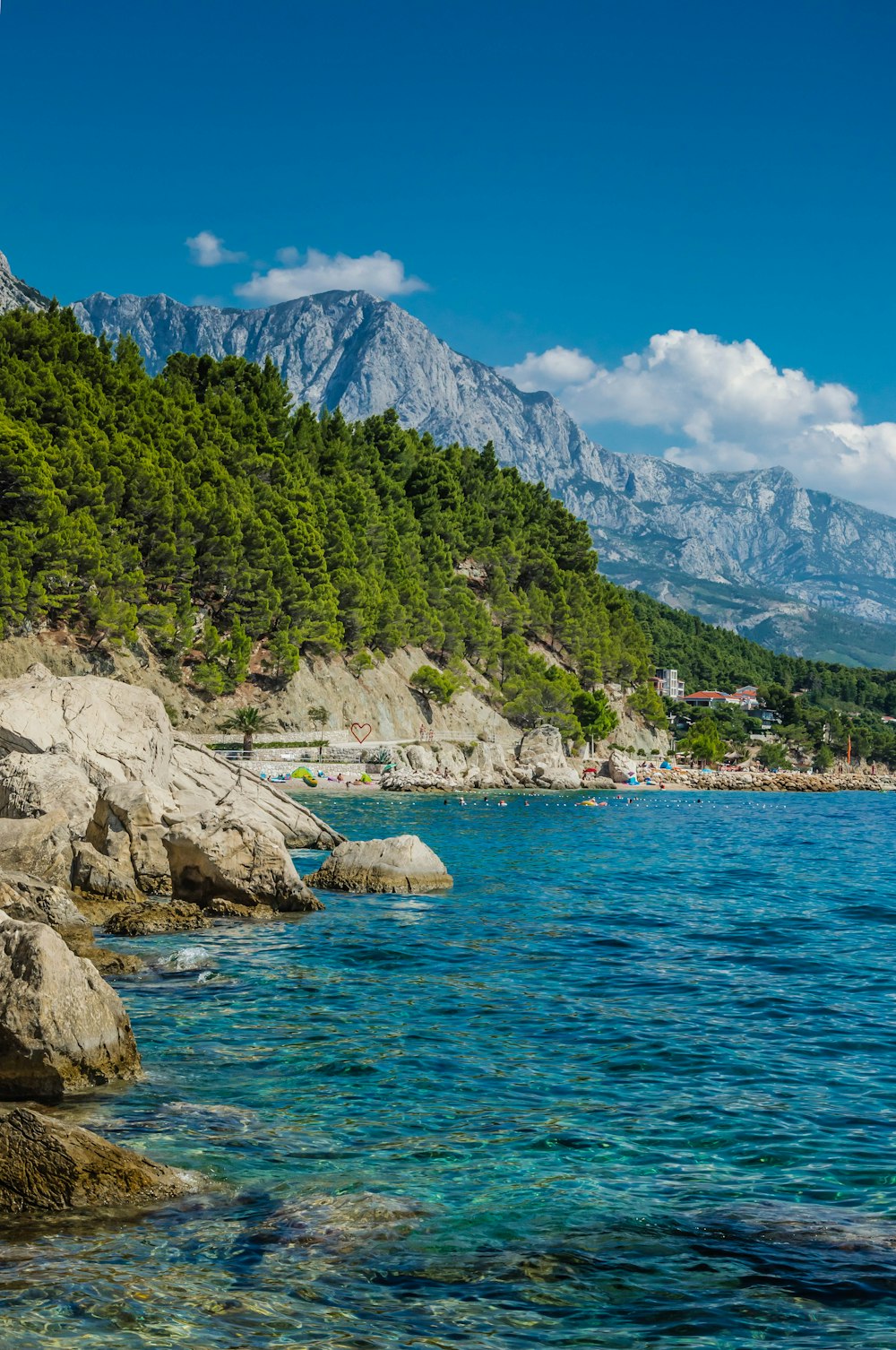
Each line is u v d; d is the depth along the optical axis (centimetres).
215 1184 1148
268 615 12250
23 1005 1449
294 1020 1881
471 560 19275
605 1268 982
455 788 12238
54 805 3353
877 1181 1196
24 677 4675
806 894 3981
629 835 7150
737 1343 859
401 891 3509
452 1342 853
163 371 16450
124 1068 1517
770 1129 1358
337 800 9631
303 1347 840
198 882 3053
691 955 2622
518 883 4047
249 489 12988
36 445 10469
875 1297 934
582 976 2328
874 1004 2091
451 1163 1230
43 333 12381
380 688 13975
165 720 4622
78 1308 889
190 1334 855
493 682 16638
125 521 10912
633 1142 1308
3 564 9538
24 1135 1129
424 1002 2041
